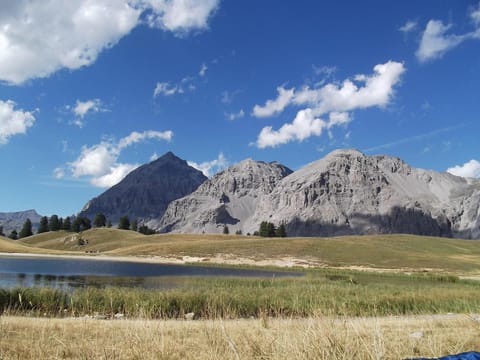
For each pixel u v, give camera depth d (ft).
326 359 23.90
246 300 77.00
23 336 38.34
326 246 388.98
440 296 96.63
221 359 28.17
